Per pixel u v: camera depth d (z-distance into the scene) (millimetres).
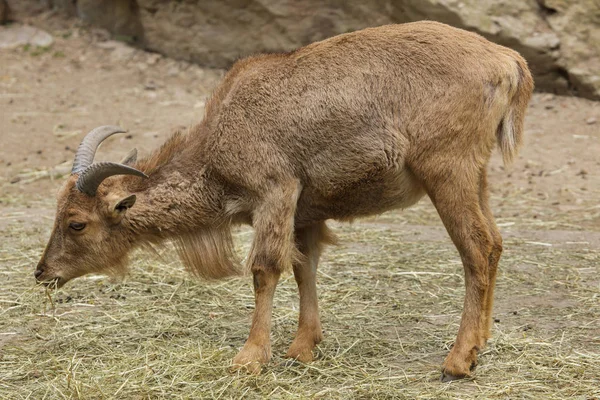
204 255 16922
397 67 15430
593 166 32594
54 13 46844
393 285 20844
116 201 16234
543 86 38469
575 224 27031
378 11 38156
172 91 40719
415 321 18391
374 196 15906
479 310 15227
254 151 15742
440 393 14438
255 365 15570
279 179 15719
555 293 20000
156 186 16562
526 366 15562
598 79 36875
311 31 39812
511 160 15625
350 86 15492
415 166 15289
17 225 26406
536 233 25625
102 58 43625
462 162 15117
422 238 25125
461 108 15039
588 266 22078
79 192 16438
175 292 20328
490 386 14680
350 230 25875
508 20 36906
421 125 15148
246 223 16859
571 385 14680
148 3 42938
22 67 42625
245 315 19094
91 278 21344
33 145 35844
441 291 20344
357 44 15883
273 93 15836
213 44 42250
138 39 44906
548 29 37219
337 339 17281
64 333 17922
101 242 16703
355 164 15523
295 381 15312
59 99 39906
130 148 35094
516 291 20188
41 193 31406
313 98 15602
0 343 17453
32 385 15289
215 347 16938
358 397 14484
